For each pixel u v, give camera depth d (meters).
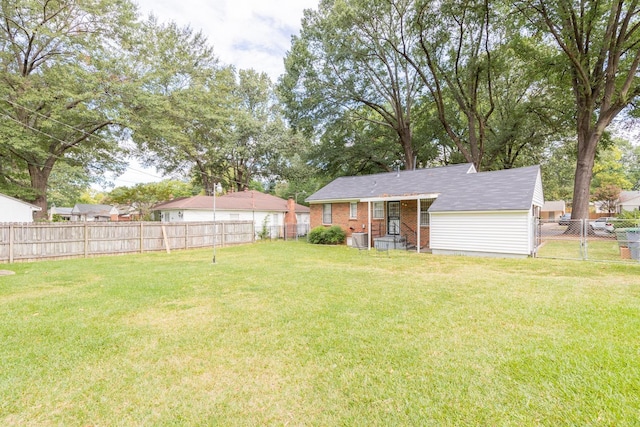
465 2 16.47
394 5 18.83
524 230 10.83
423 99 23.55
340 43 19.98
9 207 15.09
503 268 8.92
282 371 3.16
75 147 17.89
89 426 2.38
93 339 3.98
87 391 2.84
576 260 10.12
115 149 18.83
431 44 19.34
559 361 3.20
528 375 2.96
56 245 11.91
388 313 4.87
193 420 2.44
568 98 19.62
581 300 5.36
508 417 2.38
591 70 17.83
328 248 15.39
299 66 21.38
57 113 15.28
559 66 17.00
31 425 2.40
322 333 4.10
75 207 44.16
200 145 25.33
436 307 5.14
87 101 16.06
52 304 5.56
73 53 16.31
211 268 9.43
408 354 3.45
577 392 2.67
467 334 3.98
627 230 10.46
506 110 23.56
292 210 25.03
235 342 3.88
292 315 4.85
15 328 4.35
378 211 16.27
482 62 19.05
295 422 2.39
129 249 13.86
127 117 17.11
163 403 2.66
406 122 23.69
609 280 6.99
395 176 17.62
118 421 2.44
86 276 8.24
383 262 10.41
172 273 8.60
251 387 2.88
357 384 2.88
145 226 14.37
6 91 14.62
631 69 15.05
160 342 3.89
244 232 18.45
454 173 15.56
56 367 3.27
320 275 8.09
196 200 22.33
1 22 15.19
